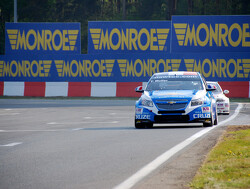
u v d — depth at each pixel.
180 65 88.62
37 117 58.56
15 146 30.77
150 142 31.61
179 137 34.00
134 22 90.38
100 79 91.31
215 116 44.03
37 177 20.89
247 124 44.59
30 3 190.25
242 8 178.62
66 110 70.56
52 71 92.94
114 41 90.88
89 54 91.50
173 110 40.44
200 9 185.38
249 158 23.38
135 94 90.00
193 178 19.53
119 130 40.75
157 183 19.11
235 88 88.00
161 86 43.38
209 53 88.06
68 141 33.12
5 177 20.95
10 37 94.06
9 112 67.56
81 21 195.62
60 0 194.38
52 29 92.94
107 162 24.33
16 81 94.12
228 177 19.27
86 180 20.20
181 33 88.75
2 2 184.62
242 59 87.69
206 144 29.88
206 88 43.84
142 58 89.75
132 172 21.66
